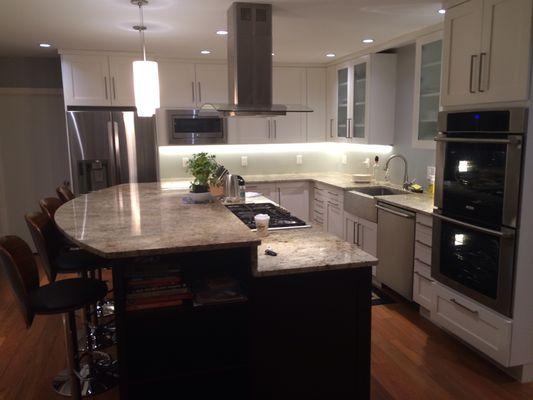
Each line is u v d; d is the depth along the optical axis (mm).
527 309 2732
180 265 2311
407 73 4688
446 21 3168
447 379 2855
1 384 2850
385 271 4172
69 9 3211
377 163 5348
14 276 2078
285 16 3482
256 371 2283
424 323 3635
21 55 5375
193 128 5566
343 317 2342
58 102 5727
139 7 3137
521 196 2605
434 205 3393
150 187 4289
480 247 2926
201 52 5105
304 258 2297
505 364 2770
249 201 3893
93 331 3359
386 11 3357
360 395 2416
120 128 5133
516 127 2584
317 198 5762
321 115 6070
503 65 2676
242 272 2396
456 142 3080
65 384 2812
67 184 5402
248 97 3232
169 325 2383
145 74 3244
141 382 2197
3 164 5703
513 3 2584
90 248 2072
